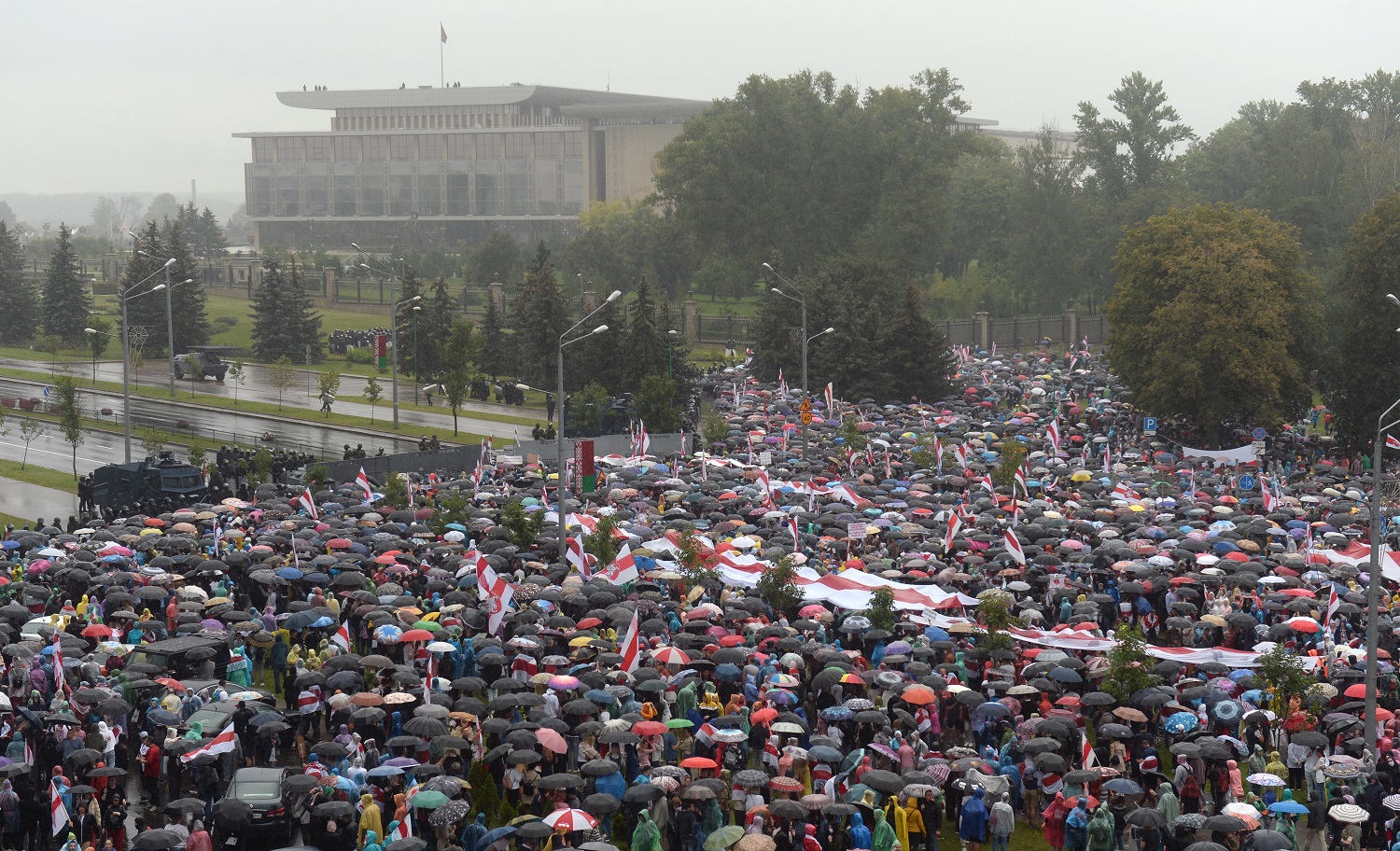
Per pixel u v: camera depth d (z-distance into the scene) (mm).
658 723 47812
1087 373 180875
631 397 148875
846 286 179750
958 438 128125
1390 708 55469
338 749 46062
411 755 47281
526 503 91750
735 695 52375
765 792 47375
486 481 103875
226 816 42219
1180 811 45406
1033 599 71812
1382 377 134875
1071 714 51500
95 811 44000
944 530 85938
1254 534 85062
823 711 50594
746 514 91000
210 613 63625
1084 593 70438
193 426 145250
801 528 86750
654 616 64938
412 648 58625
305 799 43750
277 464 110062
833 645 62750
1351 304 158375
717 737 46875
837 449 122125
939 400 166000
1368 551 79000
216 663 58938
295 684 53844
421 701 52094
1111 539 82875
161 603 67062
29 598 66438
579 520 82688
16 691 54469
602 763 44875
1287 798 48375
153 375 185625
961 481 103750
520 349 181125
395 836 40156
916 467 111938
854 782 45469
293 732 55156
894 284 186500
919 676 55125
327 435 142500
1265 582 70688
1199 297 138125
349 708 50344
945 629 63000
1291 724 51438
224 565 71438
